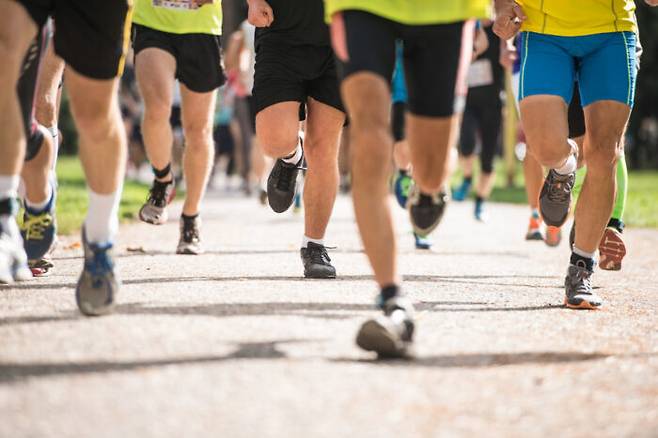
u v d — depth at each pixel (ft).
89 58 39.55
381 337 36.24
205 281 56.24
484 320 46.75
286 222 108.99
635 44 51.60
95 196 42.14
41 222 51.96
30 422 28.55
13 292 49.70
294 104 56.80
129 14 40.37
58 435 27.58
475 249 84.69
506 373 35.96
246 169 171.94
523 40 51.98
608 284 64.08
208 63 67.21
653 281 66.08
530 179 90.79
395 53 39.22
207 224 105.50
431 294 55.26
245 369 34.60
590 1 50.83
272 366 35.14
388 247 37.58
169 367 34.50
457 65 39.96
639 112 311.47
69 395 31.09
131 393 31.48
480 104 109.81
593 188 51.67
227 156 197.47
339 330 41.96
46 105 55.77
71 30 39.09
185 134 69.97
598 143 50.98
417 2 38.70
